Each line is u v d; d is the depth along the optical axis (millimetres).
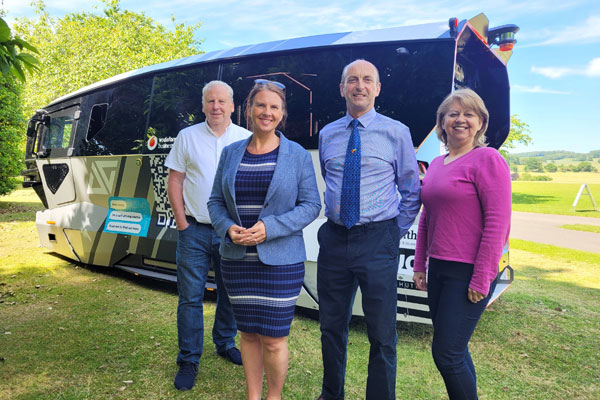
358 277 2312
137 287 5141
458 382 2047
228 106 2980
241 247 2270
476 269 1992
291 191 2297
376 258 2264
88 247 5664
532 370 3104
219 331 3213
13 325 3855
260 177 2295
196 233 2965
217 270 3104
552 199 22547
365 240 2271
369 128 2346
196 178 2949
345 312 2422
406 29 3498
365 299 2303
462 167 2090
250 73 4141
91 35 19844
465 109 2121
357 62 2340
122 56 18250
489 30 3877
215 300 4645
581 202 20609
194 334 2924
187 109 4594
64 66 19609
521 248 8016
